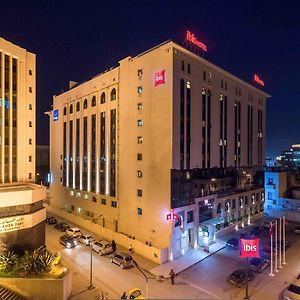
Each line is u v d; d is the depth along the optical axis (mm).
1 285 26766
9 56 37188
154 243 39594
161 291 28812
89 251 39625
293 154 181875
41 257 29312
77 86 58281
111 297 27484
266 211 65500
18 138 38062
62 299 26172
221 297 27797
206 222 43812
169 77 38281
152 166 40375
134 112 43531
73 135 59688
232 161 52281
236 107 54000
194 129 42438
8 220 31000
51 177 69000
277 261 37156
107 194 49125
